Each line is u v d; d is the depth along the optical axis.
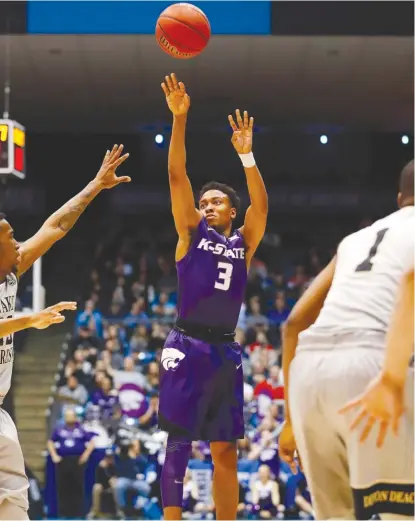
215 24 10.55
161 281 16.75
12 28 10.57
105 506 11.13
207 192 4.73
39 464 13.23
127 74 13.91
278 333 15.09
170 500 4.25
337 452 3.16
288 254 17.64
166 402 4.37
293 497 10.70
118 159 5.01
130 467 11.21
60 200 17.69
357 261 3.26
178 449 4.34
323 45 12.34
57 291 17.47
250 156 4.62
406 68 13.41
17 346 15.25
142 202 17.92
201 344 4.40
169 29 4.67
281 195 17.77
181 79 14.13
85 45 12.45
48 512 11.20
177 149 4.41
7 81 14.18
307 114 16.20
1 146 8.69
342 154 17.73
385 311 3.12
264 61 13.16
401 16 10.67
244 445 11.31
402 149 17.59
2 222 4.39
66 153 17.70
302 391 3.14
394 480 2.97
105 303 16.70
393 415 2.84
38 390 14.85
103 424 11.80
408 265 3.15
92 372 13.11
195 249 4.45
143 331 14.57
